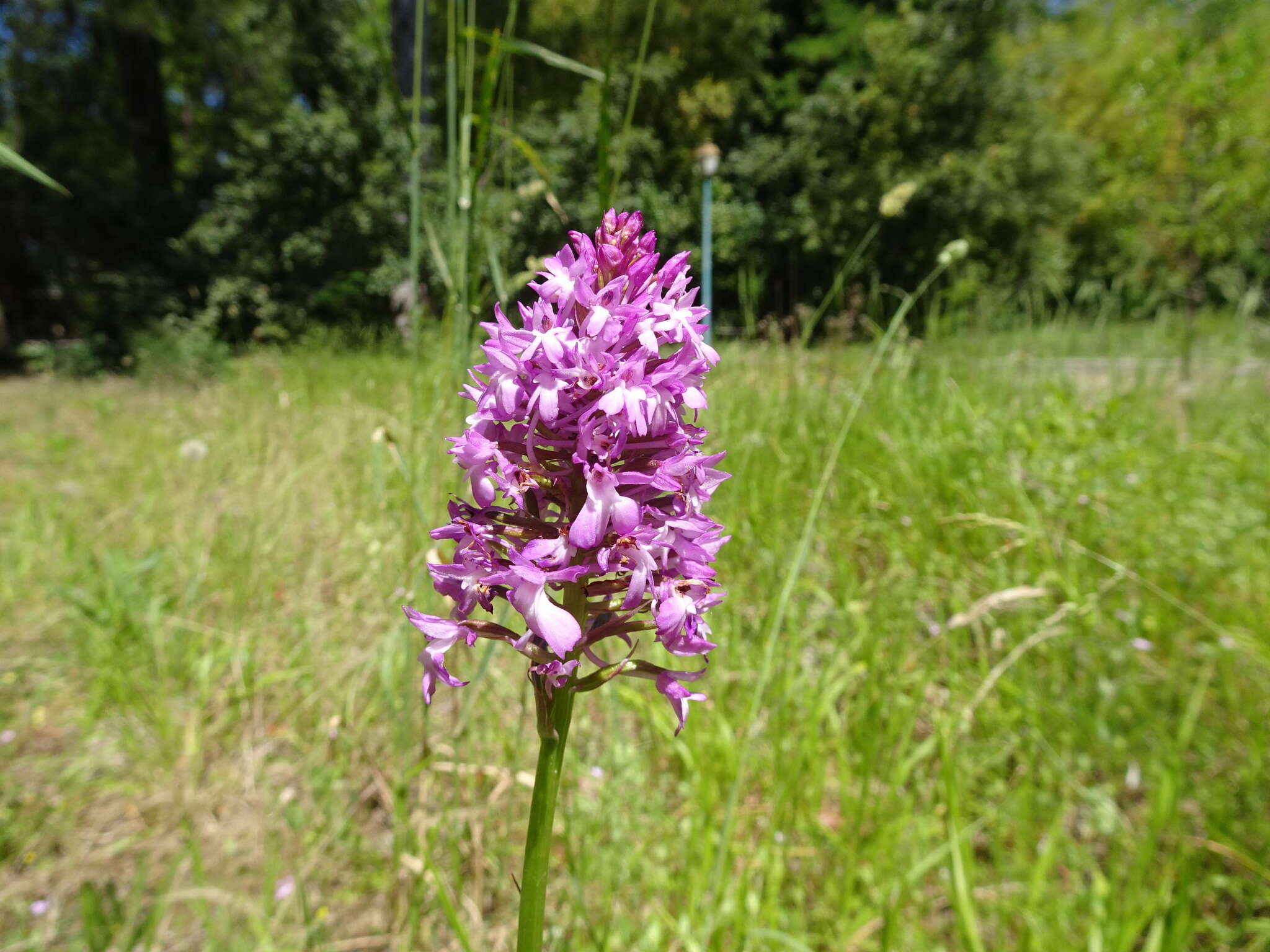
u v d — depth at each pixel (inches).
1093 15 1122.0
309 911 100.7
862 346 265.7
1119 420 216.8
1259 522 165.6
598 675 54.2
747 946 90.4
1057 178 914.1
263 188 734.5
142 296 692.1
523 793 117.3
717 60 901.2
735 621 137.4
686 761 116.6
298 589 172.7
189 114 1012.5
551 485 55.0
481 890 103.0
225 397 358.3
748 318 253.6
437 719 131.6
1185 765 115.2
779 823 106.4
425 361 135.9
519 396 51.9
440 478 117.3
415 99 104.1
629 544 51.4
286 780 126.2
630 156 756.0
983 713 125.9
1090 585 148.8
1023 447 191.6
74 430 378.9
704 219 320.2
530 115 587.8
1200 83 741.9
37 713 144.0
